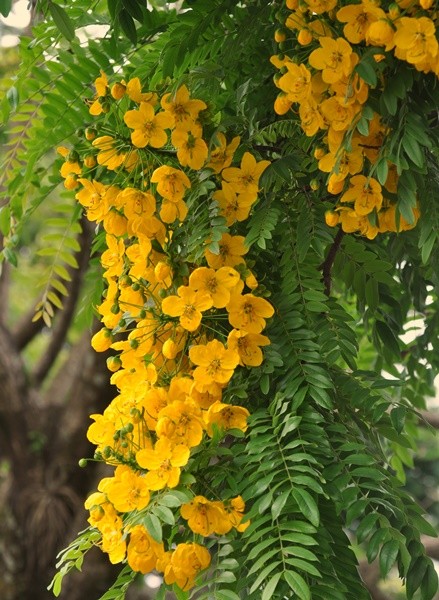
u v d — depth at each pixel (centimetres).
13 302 646
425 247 134
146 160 139
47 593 386
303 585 122
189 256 136
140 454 130
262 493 130
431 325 174
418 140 130
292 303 137
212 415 132
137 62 155
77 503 391
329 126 134
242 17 146
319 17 134
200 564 129
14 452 404
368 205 135
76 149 142
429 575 130
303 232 139
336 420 138
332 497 129
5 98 157
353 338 138
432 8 128
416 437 191
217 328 137
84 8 154
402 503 131
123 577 136
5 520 395
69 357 470
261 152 144
